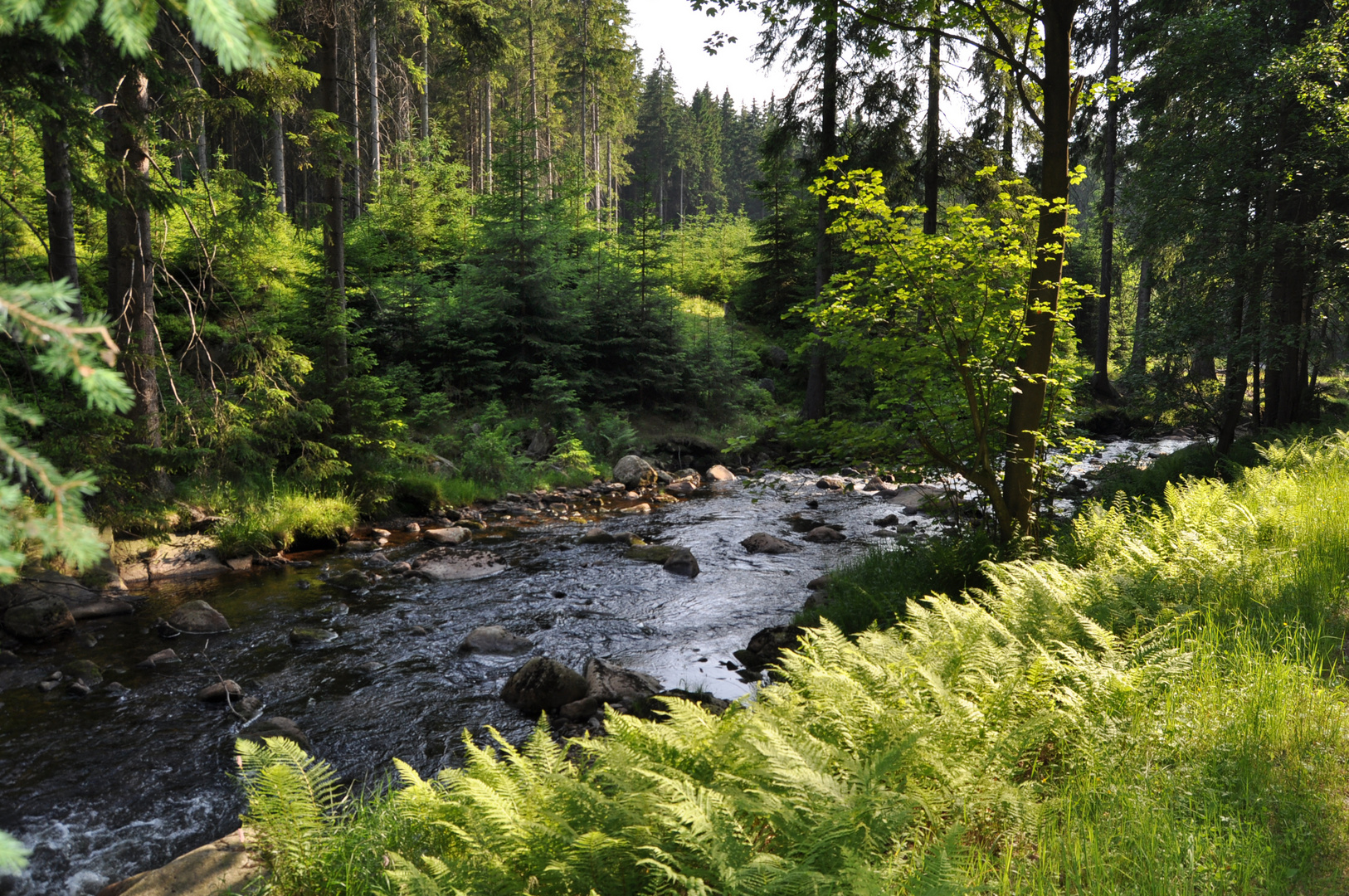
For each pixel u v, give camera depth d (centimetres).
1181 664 443
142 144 1209
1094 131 3288
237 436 1305
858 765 328
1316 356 2050
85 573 1072
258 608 1078
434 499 1727
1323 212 1711
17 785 634
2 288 132
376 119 3181
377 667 884
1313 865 304
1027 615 561
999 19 1052
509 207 2406
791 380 3291
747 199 9469
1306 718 416
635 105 5934
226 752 690
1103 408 3020
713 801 300
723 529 1620
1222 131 1620
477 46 1862
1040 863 301
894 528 1605
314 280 1802
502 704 793
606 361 2705
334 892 343
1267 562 689
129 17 145
